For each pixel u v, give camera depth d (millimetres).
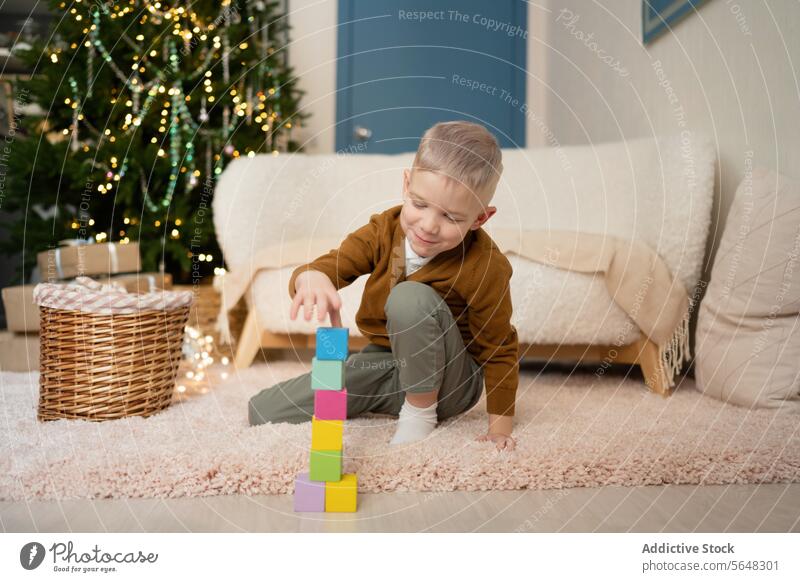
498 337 1072
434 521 778
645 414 1256
